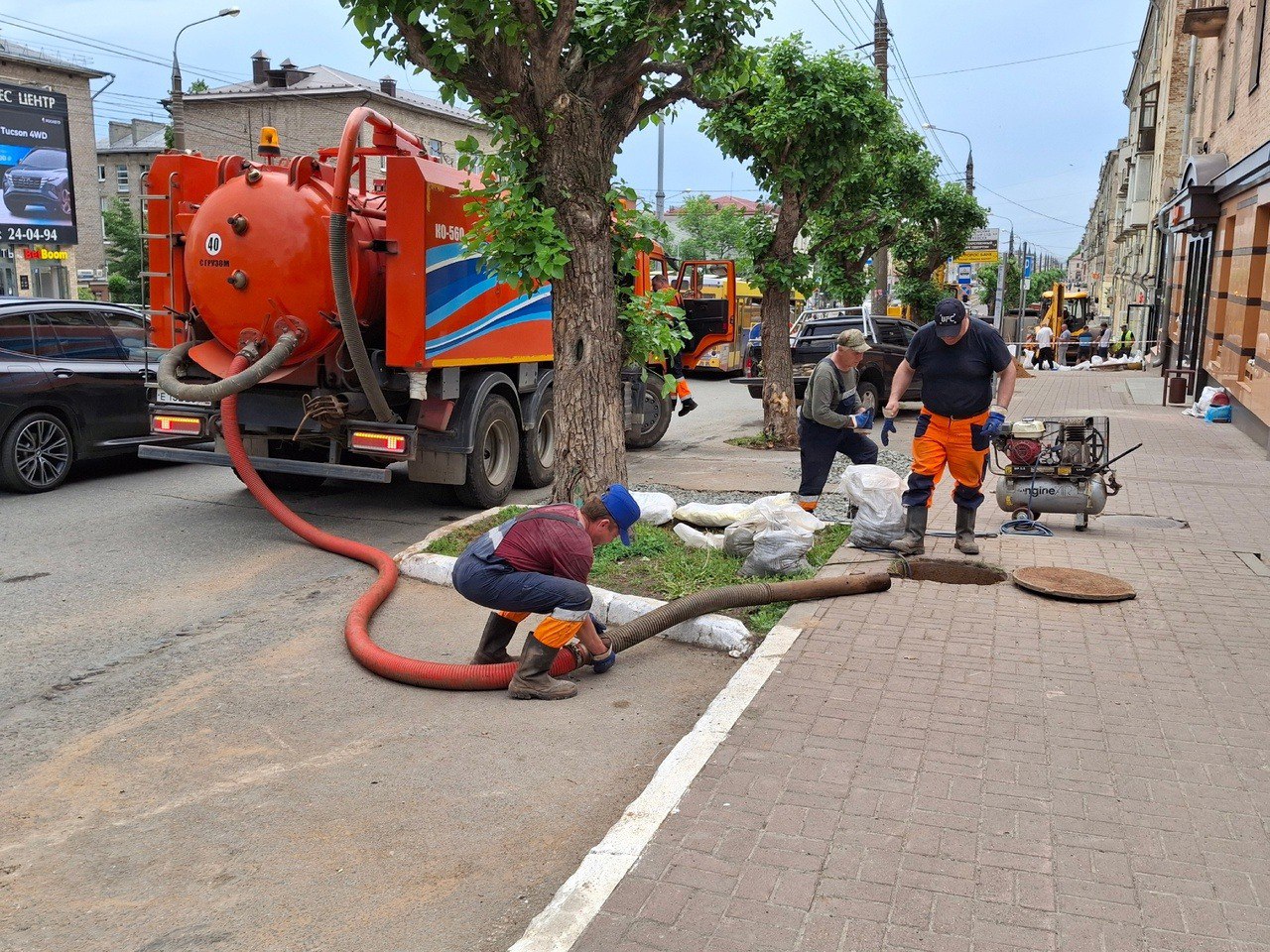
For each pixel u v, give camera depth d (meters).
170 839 3.58
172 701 4.83
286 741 4.38
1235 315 15.05
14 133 38.47
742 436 14.66
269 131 8.38
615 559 6.79
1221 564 6.63
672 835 3.32
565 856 3.46
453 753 4.26
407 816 3.73
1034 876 3.08
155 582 6.84
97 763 4.18
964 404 6.53
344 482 10.70
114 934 3.03
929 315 32.84
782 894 2.99
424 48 6.54
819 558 6.83
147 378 8.71
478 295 8.72
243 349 7.96
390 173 7.71
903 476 10.70
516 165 6.86
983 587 6.18
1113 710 4.32
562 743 4.35
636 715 4.65
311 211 7.74
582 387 7.20
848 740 4.04
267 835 3.60
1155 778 3.70
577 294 7.12
